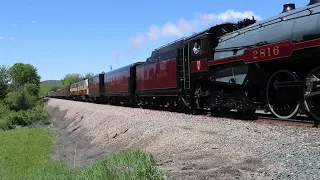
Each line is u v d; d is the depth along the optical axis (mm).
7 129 38375
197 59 16094
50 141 25641
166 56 20766
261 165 7008
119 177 7668
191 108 17391
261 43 11820
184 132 12055
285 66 11266
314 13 10062
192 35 17578
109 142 18062
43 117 47031
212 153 8836
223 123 12211
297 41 10477
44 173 13539
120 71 33438
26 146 23484
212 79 14766
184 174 7371
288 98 10805
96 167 9617
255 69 12266
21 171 15742
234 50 13523
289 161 6848
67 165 15250
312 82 9719
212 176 6809
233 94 13508
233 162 7641
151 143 13141
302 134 8781
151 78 23703
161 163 9305
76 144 21344
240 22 15031
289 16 11148
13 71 129750
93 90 48344
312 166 6289
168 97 21422
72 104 53344
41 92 191500
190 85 17047
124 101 34500
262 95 12188
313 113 9938
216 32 15406
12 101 64375
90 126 25406
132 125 17531
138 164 8359
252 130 10297
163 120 15906
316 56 9992
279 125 10344
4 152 21406
